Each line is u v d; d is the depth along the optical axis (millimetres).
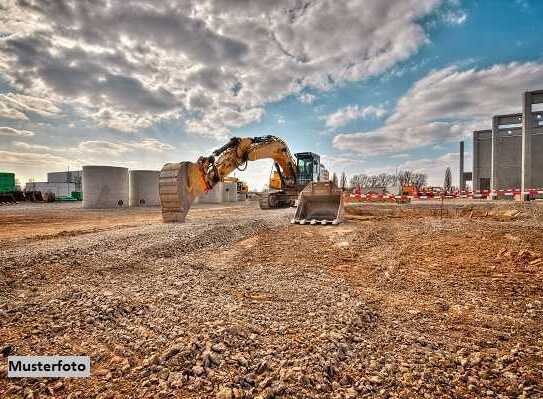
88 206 24250
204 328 3355
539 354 3066
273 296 4609
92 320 3555
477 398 2369
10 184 41906
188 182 13234
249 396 2277
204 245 8359
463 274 5984
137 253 6863
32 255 6148
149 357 2789
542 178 28234
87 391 2355
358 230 11375
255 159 18281
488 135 34531
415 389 2451
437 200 29422
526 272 6027
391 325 3736
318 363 2703
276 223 13164
